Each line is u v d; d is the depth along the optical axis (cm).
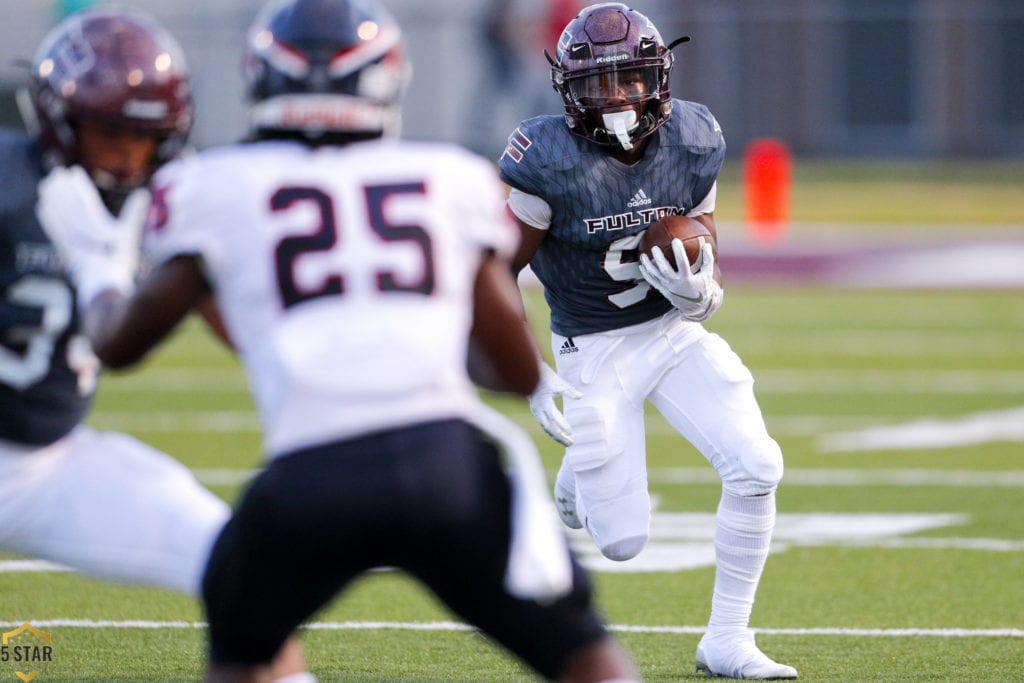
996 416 3198
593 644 943
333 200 930
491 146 7956
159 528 1140
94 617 1712
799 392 3522
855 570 1966
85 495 1150
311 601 938
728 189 7944
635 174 1512
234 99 7731
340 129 957
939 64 9206
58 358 1125
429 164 954
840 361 3969
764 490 1467
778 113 9194
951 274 5466
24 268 1090
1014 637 1630
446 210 947
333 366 909
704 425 1503
